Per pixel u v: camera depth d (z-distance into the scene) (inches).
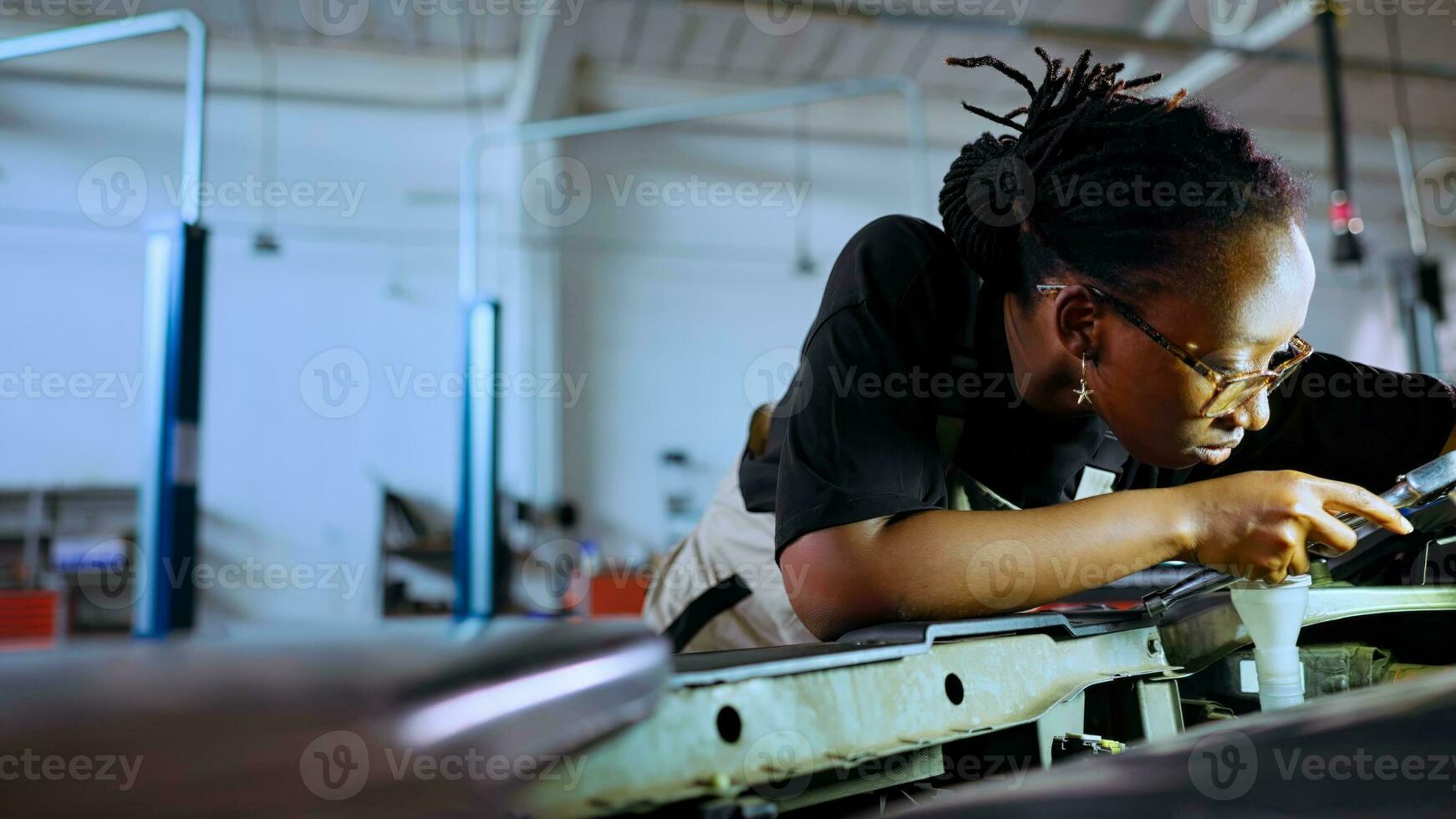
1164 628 33.0
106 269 278.7
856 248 37.9
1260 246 29.3
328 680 10.8
